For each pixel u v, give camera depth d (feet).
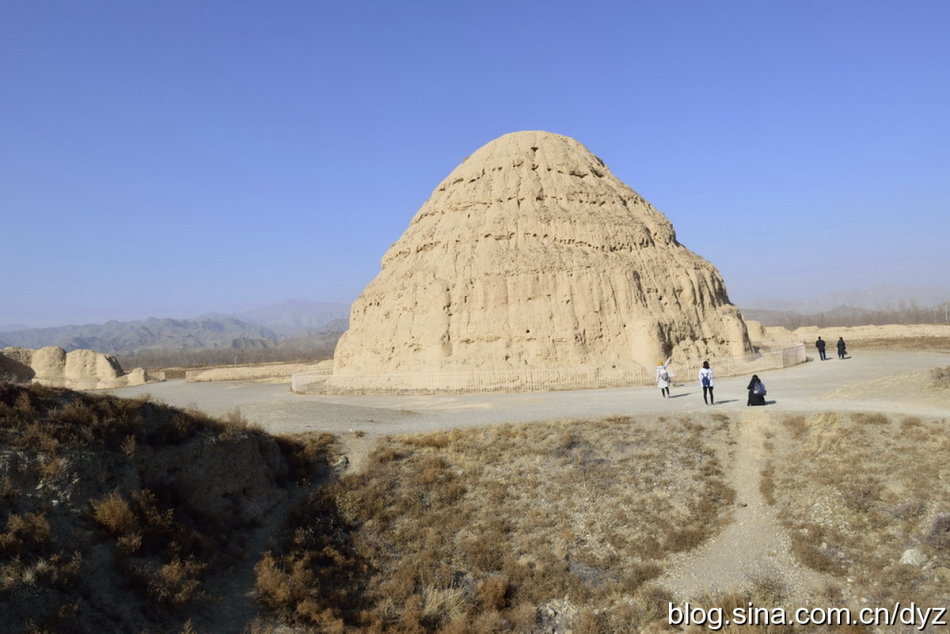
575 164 165.37
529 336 133.69
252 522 59.00
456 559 59.52
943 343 209.26
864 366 138.62
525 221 150.20
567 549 61.16
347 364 156.66
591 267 139.23
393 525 63.31
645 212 166.91
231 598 49.29
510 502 67.36
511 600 54.90
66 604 39.88
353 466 71.97
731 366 136.67
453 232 153.28
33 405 51.60
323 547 58.54
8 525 41.93
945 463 61.05
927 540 53.26
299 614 49.19
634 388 119.34
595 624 51.29
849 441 69.05
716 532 62.28
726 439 76.74
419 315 143.13
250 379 229.25
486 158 167.12
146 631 42.19
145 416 57.93
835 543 56.90
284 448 72.18
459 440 77.71
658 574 57.67
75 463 48.14
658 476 70.79
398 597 54.34
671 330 137.90
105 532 46.55
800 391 101.24
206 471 58.13
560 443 76.69
